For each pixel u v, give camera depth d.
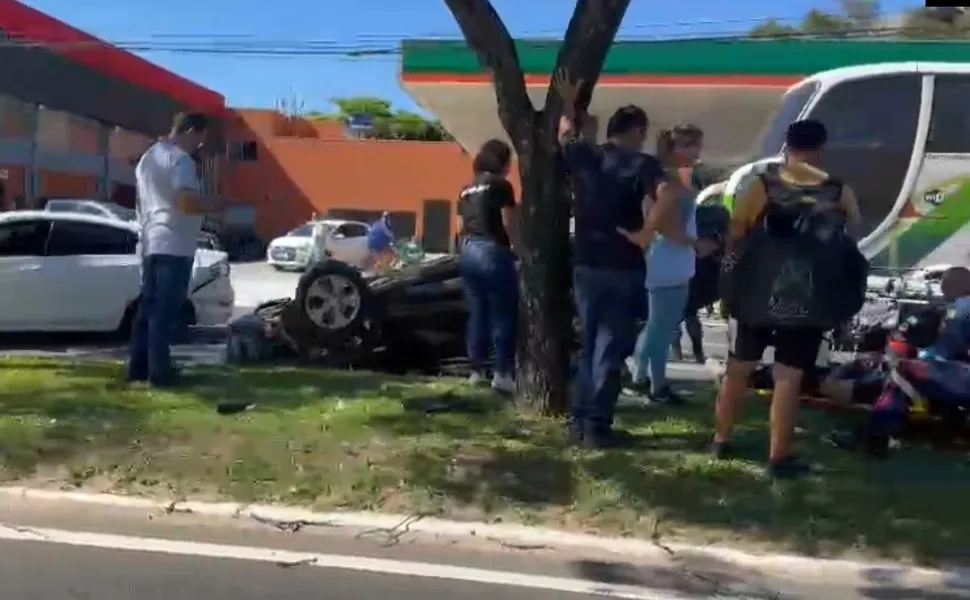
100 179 39.44
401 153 47.00
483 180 7.79
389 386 8.12
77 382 8.07
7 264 11.68
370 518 5.23
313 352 9.37
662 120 25.42
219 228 42.00
